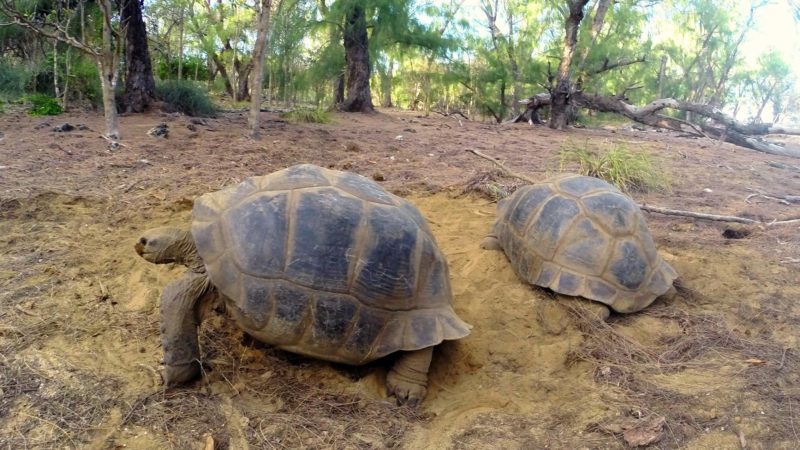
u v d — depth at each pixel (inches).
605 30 470.6
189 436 61.1
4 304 83.2
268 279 66.4
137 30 274.4
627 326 94.4
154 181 146.3
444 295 75.3
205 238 68.5
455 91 598.2
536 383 78.3
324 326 67.3
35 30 175.5
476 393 76.9
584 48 395.5
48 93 316.2
